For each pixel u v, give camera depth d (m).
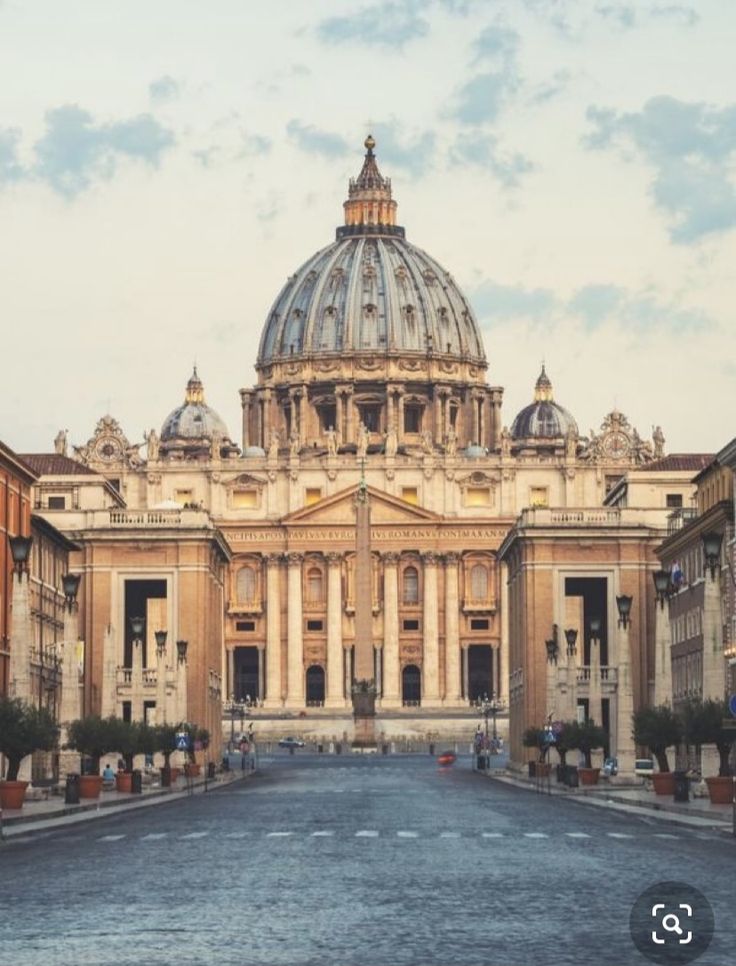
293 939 30.27
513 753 176.62
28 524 118.94
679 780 77.88
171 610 163.62
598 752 136.25
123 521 164.62
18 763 76.81
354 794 99.19
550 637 163.50
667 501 192.00
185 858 47.38
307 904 35.31
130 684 157.50
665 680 89.25
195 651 163.00
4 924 32.34
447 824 64.94
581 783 108.38
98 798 86.25
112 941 30.11
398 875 41.56
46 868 44.31
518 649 171.00
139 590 166.88
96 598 163.62
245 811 76.62
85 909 34.66
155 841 55.12
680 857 47.28
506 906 34.88
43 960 28.08
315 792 103.12
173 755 127.50
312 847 51.59
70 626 95.50
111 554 164.12
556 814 73.19
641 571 164.38
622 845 52.47
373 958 28.12
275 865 44.66
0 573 109.12
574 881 39.97
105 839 56.59
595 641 125.75
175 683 132.88
